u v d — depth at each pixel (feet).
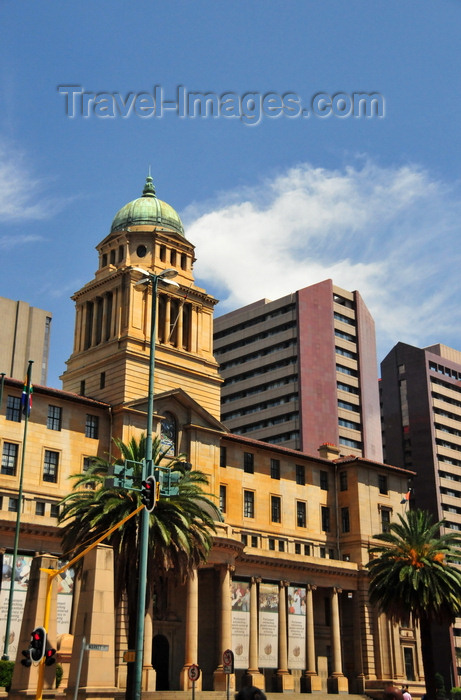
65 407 235.61
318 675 282.36
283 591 269.64
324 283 528.22
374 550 252.01
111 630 146.72
